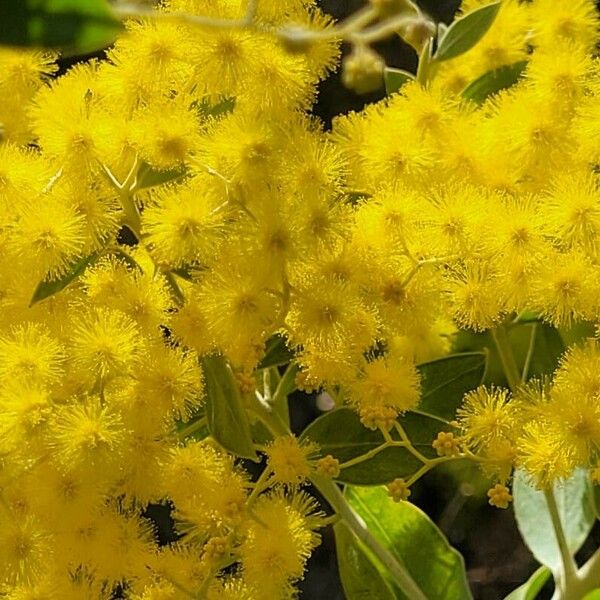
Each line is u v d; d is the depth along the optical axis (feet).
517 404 0.97
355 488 1.13
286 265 0.95
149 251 0.97
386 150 0.98
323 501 1.77
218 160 0.95
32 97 1.00
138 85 0.97
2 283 0.96
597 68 1.00
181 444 0.99
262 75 0.96
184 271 0.98
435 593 1.11
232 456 1.00
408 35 1.07
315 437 1.03
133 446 0.95
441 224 0.96
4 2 0.67
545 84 0.99
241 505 0.97
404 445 1.00
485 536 2.05
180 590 0.96
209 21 0.79
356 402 0.99
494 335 1.05
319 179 0.95
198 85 0.97
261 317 0.95
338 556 1.08
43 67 0.99
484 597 2.04
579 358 0.95
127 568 0.97
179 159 0.96
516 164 1.00
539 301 0.96
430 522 1.12
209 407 0.99
